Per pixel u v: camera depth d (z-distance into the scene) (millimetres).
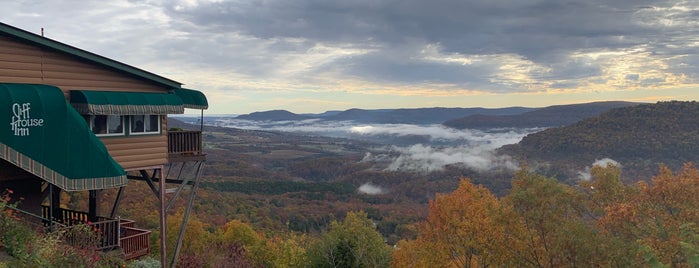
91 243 12086
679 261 18797
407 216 103438
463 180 31891
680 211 21469
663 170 22969
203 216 67125
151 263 14891
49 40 12562
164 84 15539
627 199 23891
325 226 96250
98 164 12195
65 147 11609
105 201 46750
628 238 20891
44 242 9594
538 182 19766
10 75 12016
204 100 17141
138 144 14844
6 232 9086
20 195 14289
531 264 20109
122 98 13852
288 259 37656
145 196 51094
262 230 69062
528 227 19875
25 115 10984
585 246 17438
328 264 27125
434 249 30000
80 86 13539
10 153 10688
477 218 26828
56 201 15641
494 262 23703
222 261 24922
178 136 16406
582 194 21234
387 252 30172
